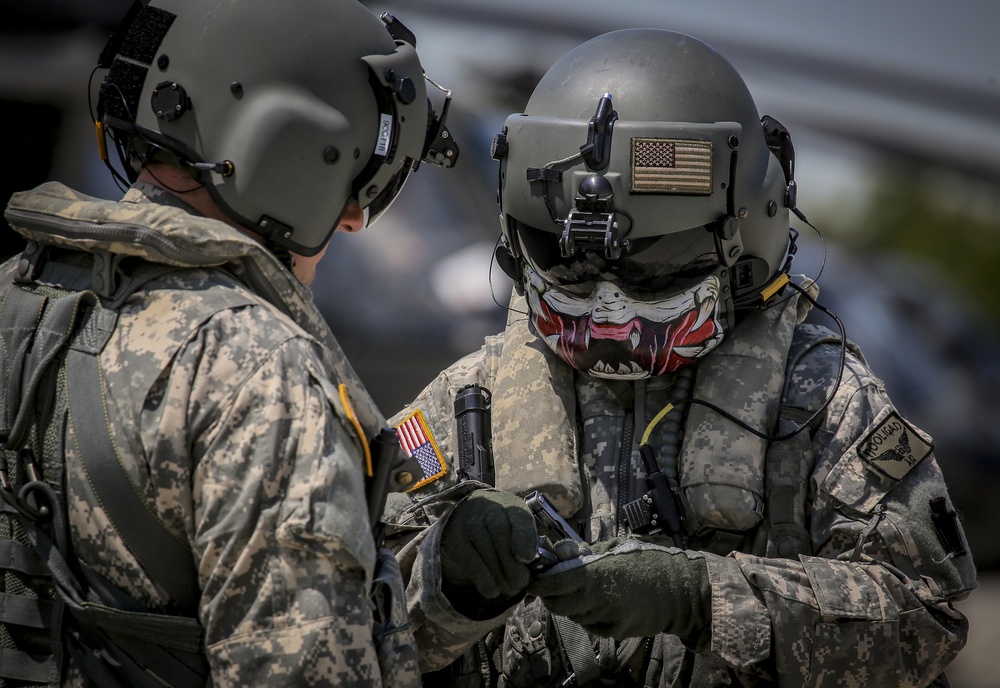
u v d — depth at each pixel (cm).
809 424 579
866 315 1370
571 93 570
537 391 603
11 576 406
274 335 392
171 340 386
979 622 1296
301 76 436
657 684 570
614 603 503
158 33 436
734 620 509
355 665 368
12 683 403
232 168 427
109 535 384
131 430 381
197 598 390
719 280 575
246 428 376
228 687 364
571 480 579
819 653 514
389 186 490
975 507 1333
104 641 391
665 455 589
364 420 425
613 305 562
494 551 479
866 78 1432
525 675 577
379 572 430
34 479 393
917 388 1344
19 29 1225
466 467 602
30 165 1249
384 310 1302
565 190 555
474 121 1348
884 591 529
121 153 461
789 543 555
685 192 547
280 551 367
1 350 412
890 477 551
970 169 1441
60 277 421
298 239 445
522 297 659
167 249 393
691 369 607
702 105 564
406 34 492
